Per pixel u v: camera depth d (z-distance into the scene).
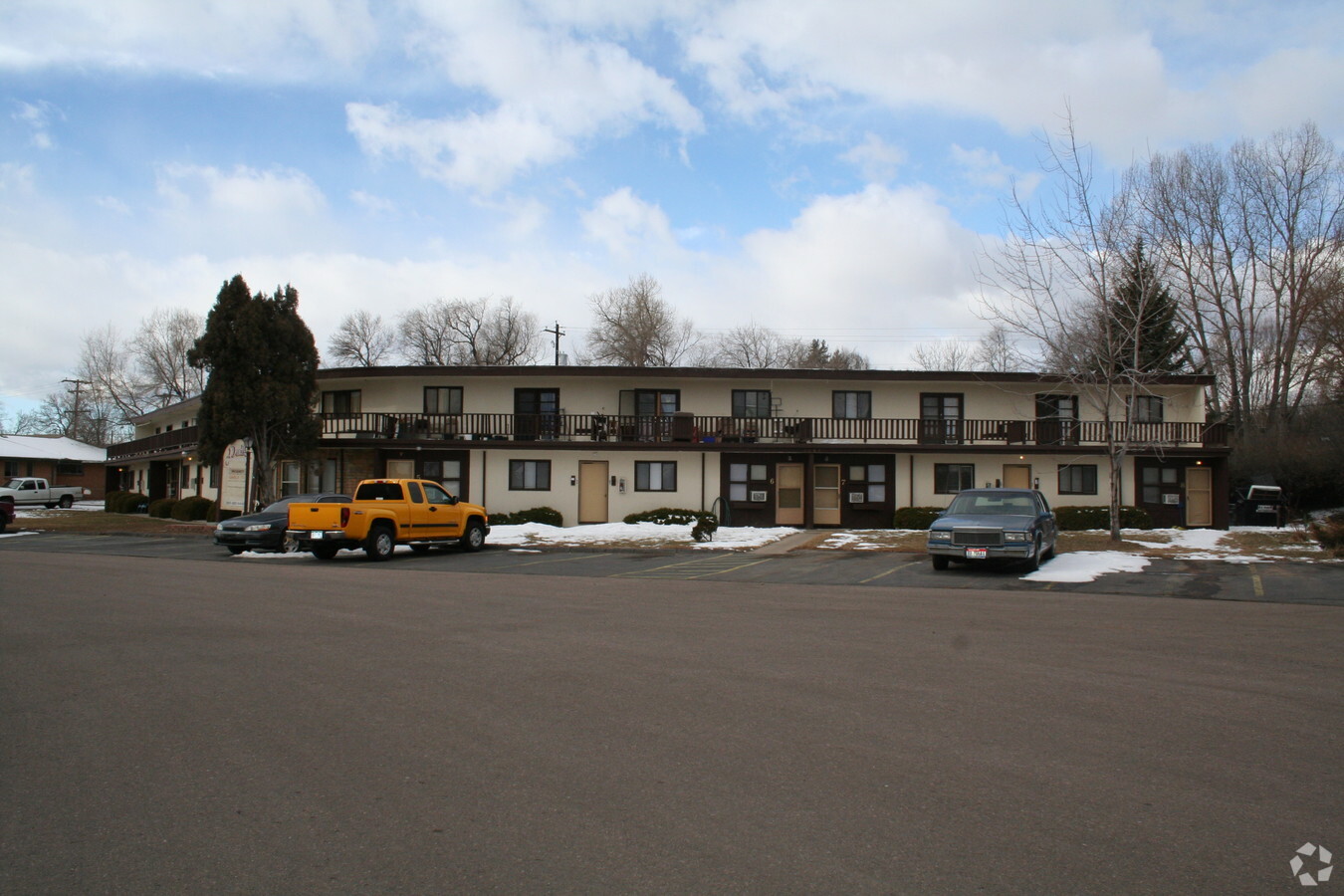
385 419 33.38
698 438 33.00
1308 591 14.82
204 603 12.62
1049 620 11.41
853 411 33.81
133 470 53.56
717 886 3.81
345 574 17.34
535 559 21.95
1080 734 6.08
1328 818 4.58
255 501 31.69
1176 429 32.53
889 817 4.58
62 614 11.51
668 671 8.08
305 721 6.40
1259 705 6.90
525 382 34.34
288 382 30.78
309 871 3.98
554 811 4.67
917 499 33.00
